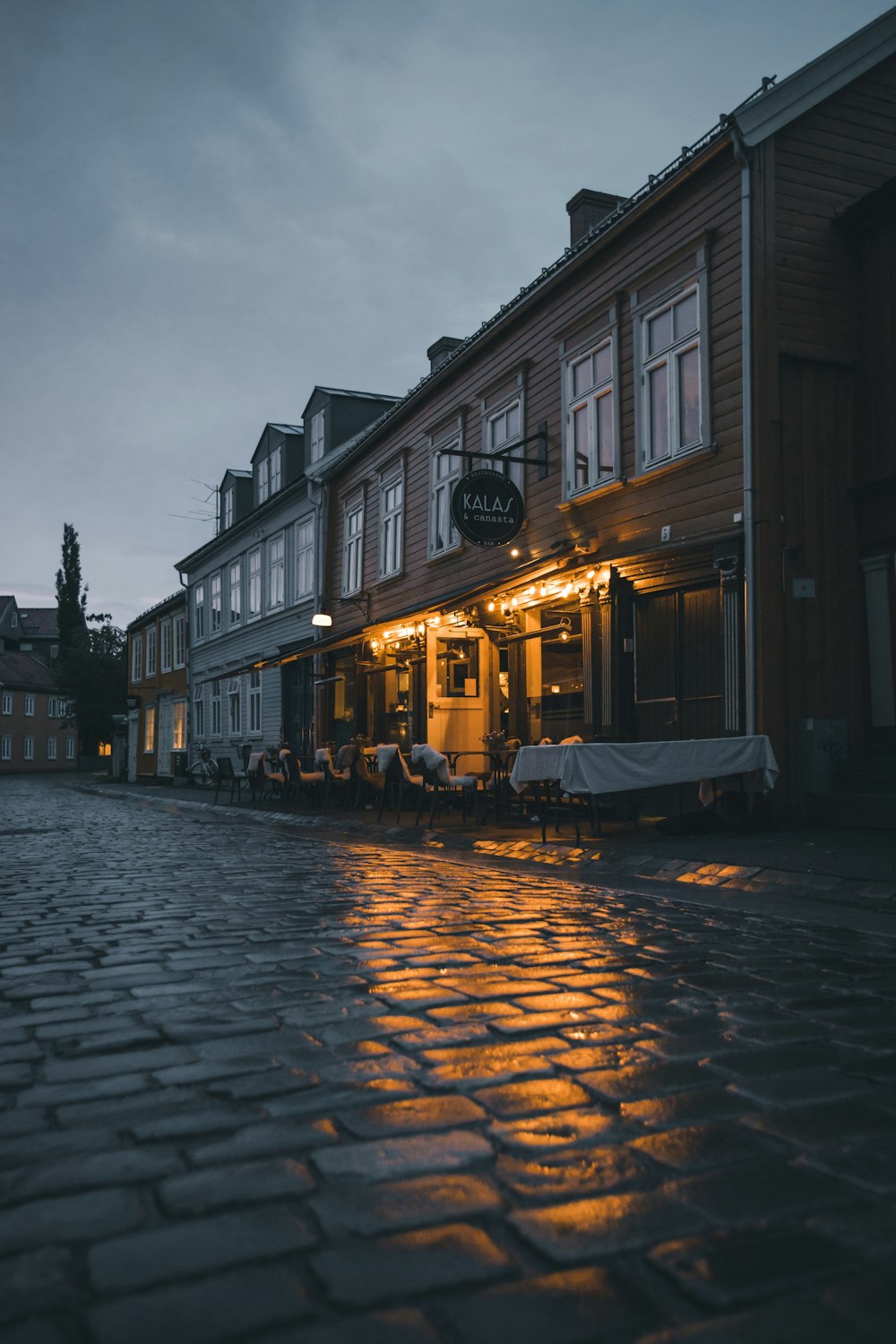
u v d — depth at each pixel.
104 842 11.70
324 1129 2.69
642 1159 2.49
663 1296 1.89
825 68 10.84
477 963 4.71
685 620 11.64
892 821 9.09
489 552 15.94
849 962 4.74
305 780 17.14
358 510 21.67
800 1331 1.79
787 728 10.20
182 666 35.19
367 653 20.17
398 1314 1.83
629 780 9.23
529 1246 2.07
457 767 15.54
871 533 10.65
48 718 72.50
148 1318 1.82
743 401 10.54
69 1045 3.47
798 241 10.79
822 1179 2.38
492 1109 2.83
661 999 4.04
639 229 12.49
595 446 13.30
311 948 5.08
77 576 75.81
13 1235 2.13
